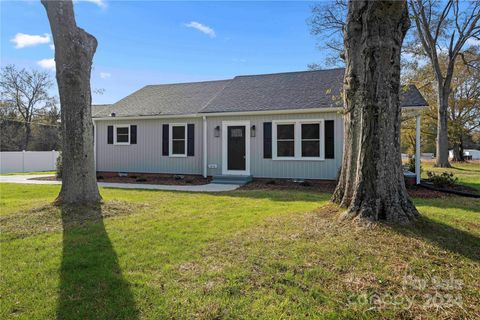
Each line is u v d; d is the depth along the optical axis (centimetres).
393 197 467
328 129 1188
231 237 469
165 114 1408
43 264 377
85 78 685
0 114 3189
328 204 590
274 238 450
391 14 464
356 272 338
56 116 3438
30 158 2333
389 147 472
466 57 2439
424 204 772
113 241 462
